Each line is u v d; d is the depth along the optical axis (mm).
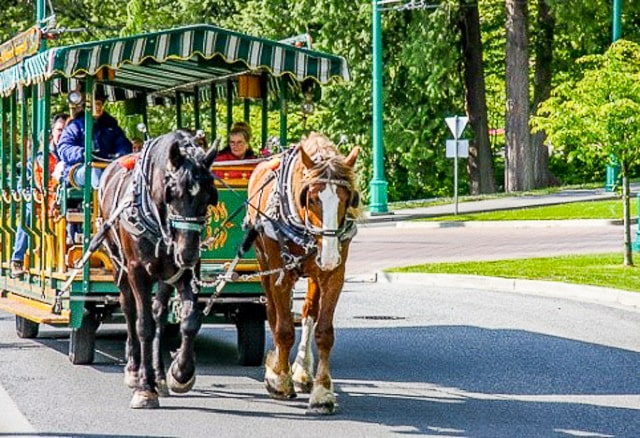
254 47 13250
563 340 15664
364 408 11180
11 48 15195
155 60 12930
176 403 11414
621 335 16141
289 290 11469
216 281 12117
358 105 49781
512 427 10312
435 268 24703
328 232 10281
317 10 48969
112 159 13867
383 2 41000
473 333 16391
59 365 13688
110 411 11000
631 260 23797
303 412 10992
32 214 14688
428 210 39906
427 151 49594
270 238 11328
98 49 12672
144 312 11227
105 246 12320
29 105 16734
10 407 11180
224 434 9992
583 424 10445
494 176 51000
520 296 21125
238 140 13828
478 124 50750
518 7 48156
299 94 15016
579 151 24203
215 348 15328
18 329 16219
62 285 13375
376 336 16188
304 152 10469
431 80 47969
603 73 23594
